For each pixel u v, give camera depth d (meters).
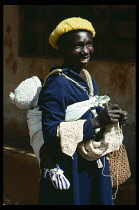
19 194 5.34
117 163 3.29
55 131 2.82
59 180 2.91
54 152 2.97
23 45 7.26
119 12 6.99
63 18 7.39
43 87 2.99
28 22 7.35
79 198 3.02
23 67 7.20
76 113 2.92
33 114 3.04
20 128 7.36
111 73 6.21
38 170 5.01
